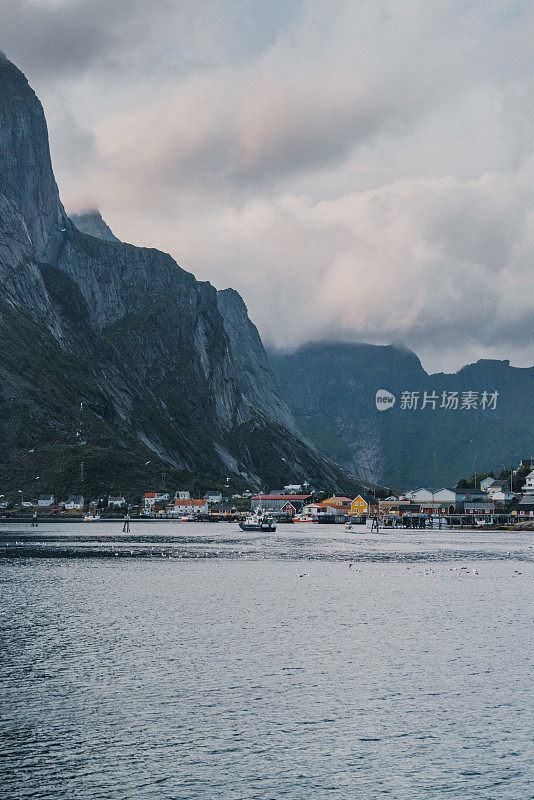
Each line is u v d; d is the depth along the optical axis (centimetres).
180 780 3866
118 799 3669
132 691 5159
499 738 4406
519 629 7219
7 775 3894
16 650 6203
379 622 7562
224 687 5262
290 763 4069
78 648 6297
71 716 4688
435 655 6138
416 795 3747
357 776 3931
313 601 8919
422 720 4669
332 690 5219
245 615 7900
